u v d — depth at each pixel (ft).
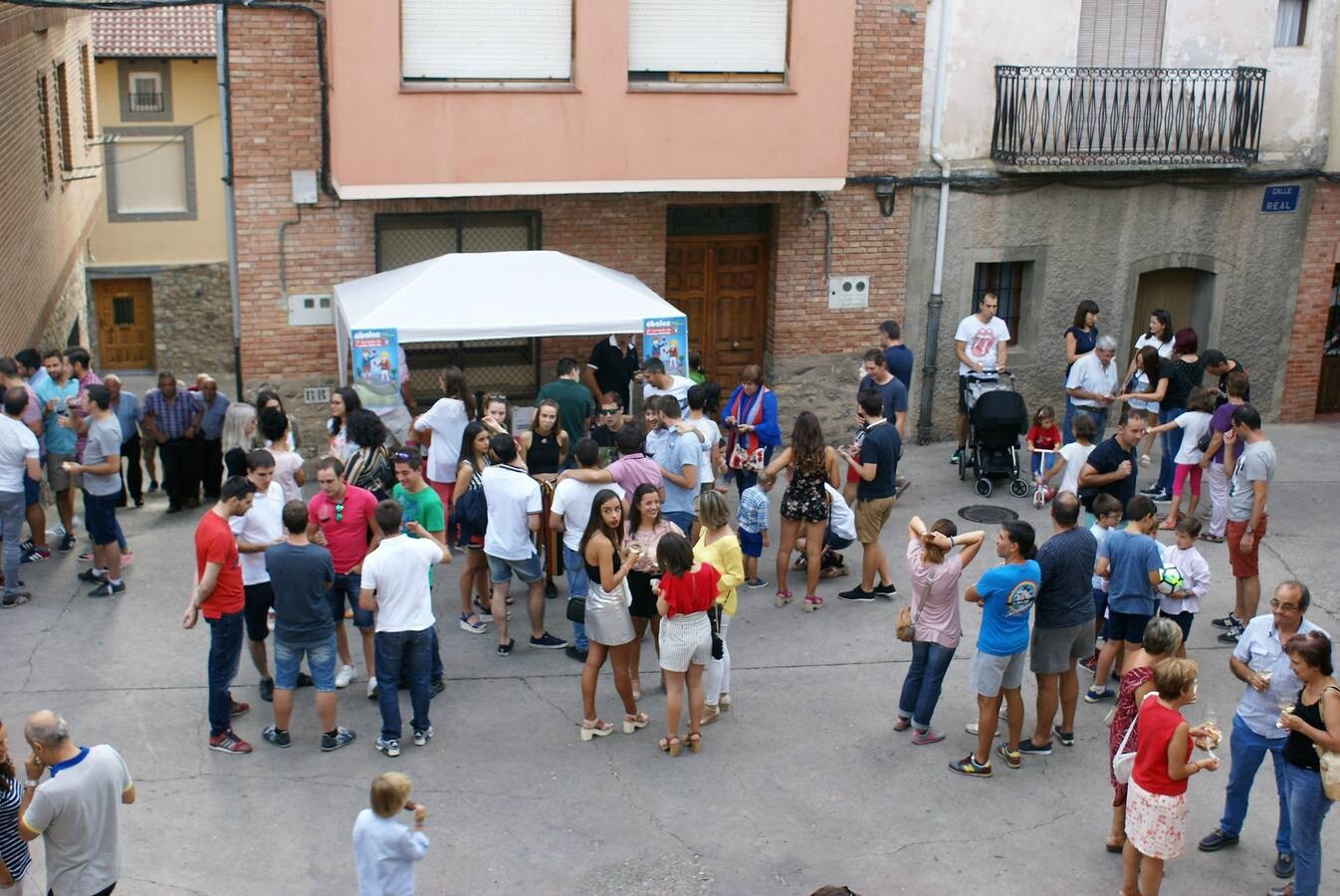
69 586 39.17
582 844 27.12
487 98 44.75
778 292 51.65
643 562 30.55
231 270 46.98
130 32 88.53
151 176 91.50
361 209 47.19
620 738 31.35
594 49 45.21
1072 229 53.57
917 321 53.06
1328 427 57.72
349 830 27.50
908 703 31.40
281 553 29.12
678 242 51.70
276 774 29.53
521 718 32.17
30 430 38.58
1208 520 45.65
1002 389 47.03
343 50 43.24
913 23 49.83
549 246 49.08
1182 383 46.55
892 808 28.60
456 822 27.73
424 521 32.55
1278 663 25.71
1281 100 54.44
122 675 33.91
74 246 73.36
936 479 49.57
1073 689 30.60
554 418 37.83
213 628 29.71
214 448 45.60
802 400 52.90
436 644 32.78
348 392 39.45
